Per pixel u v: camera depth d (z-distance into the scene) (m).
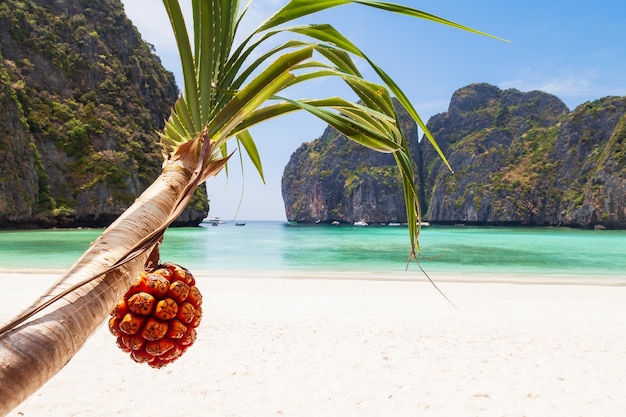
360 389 5.94
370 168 195.62
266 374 6.45
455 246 49.38
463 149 194.12
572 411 5.34
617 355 7.74
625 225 117.12
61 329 0.72
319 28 1.60
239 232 80.50
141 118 93.19
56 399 5.30
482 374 6.64
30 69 79.25
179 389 5.78
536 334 9.21
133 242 0.91
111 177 79.19
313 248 42.72
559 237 72.56
